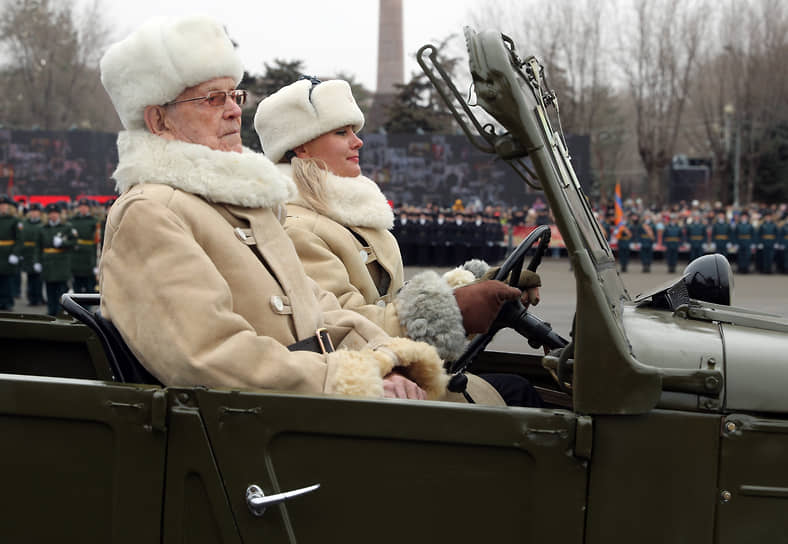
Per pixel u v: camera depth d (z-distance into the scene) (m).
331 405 1.62
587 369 1.55
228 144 2.22
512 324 2.38
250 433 1.64
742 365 1.60
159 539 1.69
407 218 19.39
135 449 1.68
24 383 1.71
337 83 3.11
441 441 1.59
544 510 1.57
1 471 1.75
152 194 2.00
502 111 1.57
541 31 29.38
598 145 31.62
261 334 2.05
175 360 1.83
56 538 1.74
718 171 33.22
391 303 2.40
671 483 1.54
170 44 2.10
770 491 1.51
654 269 20.28
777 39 31.41
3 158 19.34
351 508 1.64
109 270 1.95
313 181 3.01
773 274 19.05
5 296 11.59
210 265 1.92
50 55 31.08
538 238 2.52
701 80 32.78
